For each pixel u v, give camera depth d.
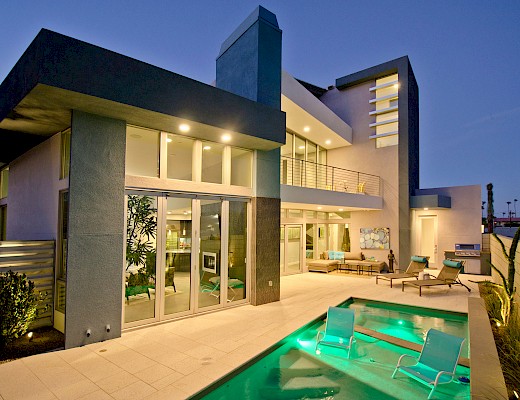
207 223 7.72
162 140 6.89
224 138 7.55
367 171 16.42
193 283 7.41
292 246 13.94
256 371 5.20
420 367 4.99
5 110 5.82
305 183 15.35
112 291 5.94
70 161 5.52
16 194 8.77
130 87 5.45
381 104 16.39
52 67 4.64
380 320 8.04
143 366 4.86
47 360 5.01
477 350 4.69
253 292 8.43
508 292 6.26
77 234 5.55
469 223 14.74
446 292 10.46
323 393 4.58
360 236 16.11
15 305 5.24
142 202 6.60
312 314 7.62
